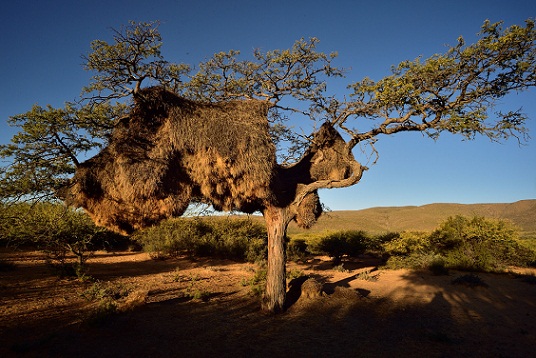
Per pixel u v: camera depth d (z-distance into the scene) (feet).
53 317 30.22
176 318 29.94
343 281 49.52
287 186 34.14
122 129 27.27
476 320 29.91
